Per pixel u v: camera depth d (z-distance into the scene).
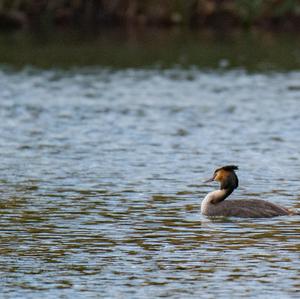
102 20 55.28
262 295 14.48
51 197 20.42
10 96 34.22
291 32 53.69
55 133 27.69
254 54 45.41
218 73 40.25
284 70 40.97
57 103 32.84
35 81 37.84
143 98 34.06
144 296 14.46
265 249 16.72
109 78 38.84
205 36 51.66
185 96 34.53
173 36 51.41
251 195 20.66
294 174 22.64
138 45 48.00
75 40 49.34
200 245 16.97
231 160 24.17
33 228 18.08
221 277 15.30
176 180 22.02
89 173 22.67
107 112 31.16
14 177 22.28
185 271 15.59
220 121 29.69
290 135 27.53
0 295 14.50
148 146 25.88
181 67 41.81
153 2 55.28
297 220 18.62
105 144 26.12
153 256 16.38
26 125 28.88
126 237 17.48
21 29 53.66
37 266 15.87
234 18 55.34
